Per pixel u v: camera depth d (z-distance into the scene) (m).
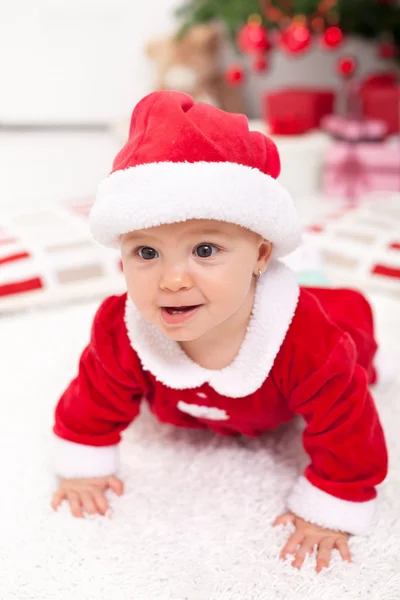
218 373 0.69
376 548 0.68
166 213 0.54
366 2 1.99
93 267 1.34
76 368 1.07
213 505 0.75
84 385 0.75
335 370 0.66
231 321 0.66
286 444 0.86
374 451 0.69
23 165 2.74
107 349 0.72
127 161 0.58
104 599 0.62
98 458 0.77
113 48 2.92
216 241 0.58
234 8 2.13
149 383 0.75
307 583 0.64
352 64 2.08
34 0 2.88
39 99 3.07
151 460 0.83
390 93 2.12
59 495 0.76
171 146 0.56
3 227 1.51
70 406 0.76
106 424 0.76
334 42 1.95
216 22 2.67
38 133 3.13
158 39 2.61
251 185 0.57
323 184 2.15
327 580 0.64
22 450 0.85
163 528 0.71
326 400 0.67
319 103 2.29
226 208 0.55
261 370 0.68
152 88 2.75
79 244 1.39
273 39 2.19
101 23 2.89
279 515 0.73
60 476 0.79
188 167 0.54
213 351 0.68
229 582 0.64
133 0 2.81
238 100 2.63
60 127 3.12
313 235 1.47
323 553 0.67
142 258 0.59
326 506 0.69
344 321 0.80
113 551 0.68
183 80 2.49
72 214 1.61
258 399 0.72
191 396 0.73
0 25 2.94
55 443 0.78
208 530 0.71
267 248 0.65
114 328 0.73
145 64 2.89
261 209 0.58
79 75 3.00
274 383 0.70
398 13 2.05
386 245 1.39
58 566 0.66
